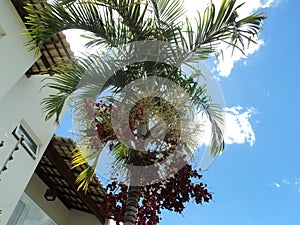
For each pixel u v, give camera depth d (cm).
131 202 193
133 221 189
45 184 746
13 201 467
